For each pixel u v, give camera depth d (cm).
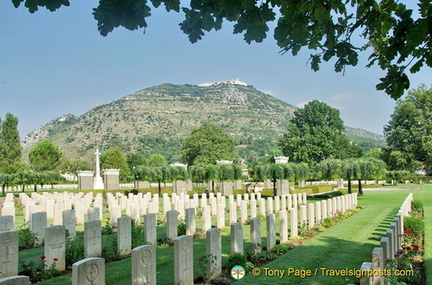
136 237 1177
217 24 406
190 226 1383
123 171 7944
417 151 5909
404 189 4541
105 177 4291
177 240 750
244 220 1673
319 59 484
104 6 347
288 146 6462
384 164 2983
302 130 6481
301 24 424
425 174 7069
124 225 1093
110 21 356
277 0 378
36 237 1197
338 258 996
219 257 866
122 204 2200
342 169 2995
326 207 1702
